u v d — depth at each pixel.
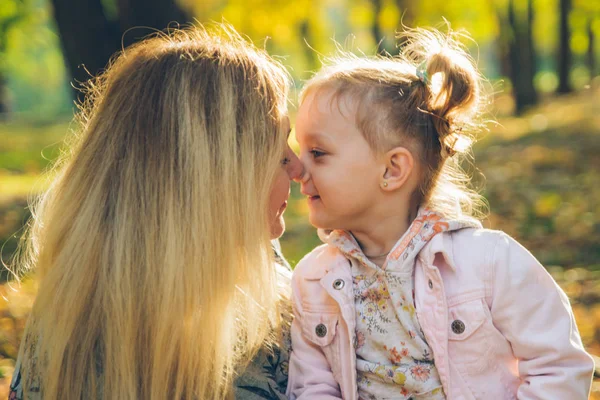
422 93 2.27
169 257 1.94
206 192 1.97
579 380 2.09
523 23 22.12
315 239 8.47
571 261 7.39
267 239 2.05
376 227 2.28
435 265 2.19
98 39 8.03
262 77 2.12
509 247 2.16
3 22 15.24
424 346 2.15
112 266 1.95
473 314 2.11
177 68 2.05
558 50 24.78
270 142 2.07
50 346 1.95
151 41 2.21
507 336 2.14
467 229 2.23
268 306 2.05
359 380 2.23
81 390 1.95
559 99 22.55
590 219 8.75
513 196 10.30
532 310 2.12
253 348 2.08
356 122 2.22
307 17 19.72
